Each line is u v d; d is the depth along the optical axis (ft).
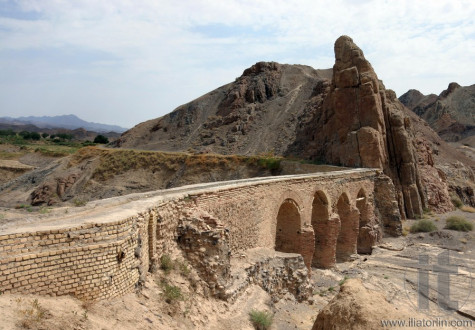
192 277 45.39
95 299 31.48
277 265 64.18
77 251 30.58
